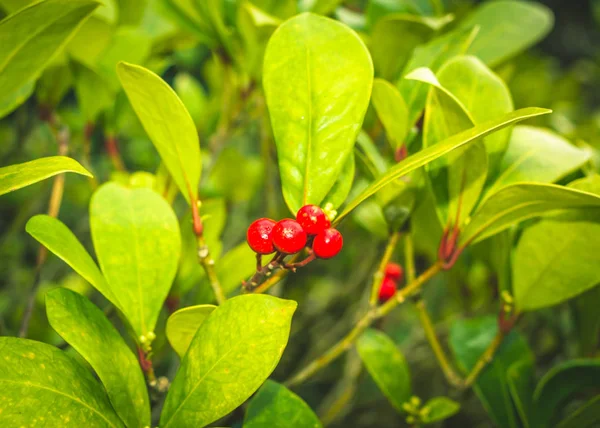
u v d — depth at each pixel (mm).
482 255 335
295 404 223
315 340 571
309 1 332
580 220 244
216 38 317
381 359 280
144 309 222
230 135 332
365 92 213
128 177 324
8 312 481
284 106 213
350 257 558
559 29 1171
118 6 332
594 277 251
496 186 249
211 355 193
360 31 340
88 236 539
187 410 192
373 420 521
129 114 338
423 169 241
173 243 228
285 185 208
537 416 273
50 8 207
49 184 449
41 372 189
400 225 255
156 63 352
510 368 285
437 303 555
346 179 218
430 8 354
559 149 253
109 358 200
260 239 194
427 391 534
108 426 196
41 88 307
